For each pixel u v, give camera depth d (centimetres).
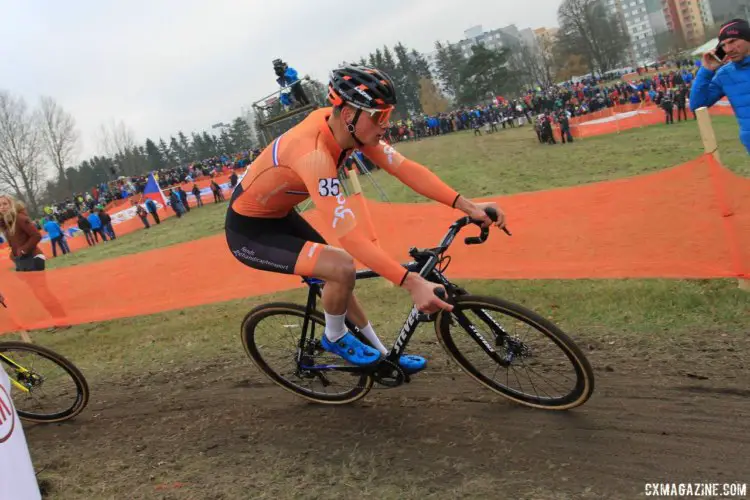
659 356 300
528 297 436
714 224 371
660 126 2083
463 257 479
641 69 6091
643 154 1417
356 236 225
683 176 376
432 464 240
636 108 2511
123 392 380
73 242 1817
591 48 6794
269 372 316
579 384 247
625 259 411
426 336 384
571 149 1764
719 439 225
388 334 401
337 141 235
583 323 365
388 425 277
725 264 372
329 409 304
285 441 280
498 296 450
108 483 263
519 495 212
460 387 302
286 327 307
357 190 504
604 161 1413
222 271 538
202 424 313
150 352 465
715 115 1900
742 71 348
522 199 445
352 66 224
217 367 398
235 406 328
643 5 11850
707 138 362
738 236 362
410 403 294
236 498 236
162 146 6856
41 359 349
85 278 554
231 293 540
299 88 845
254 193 253
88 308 556
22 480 218
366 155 260
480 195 1191
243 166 2862
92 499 250
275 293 586
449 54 7600
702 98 373
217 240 533
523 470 227
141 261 549
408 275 224
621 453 227
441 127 3206
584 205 419
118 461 285
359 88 217
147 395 367
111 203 2531
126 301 555
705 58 363
